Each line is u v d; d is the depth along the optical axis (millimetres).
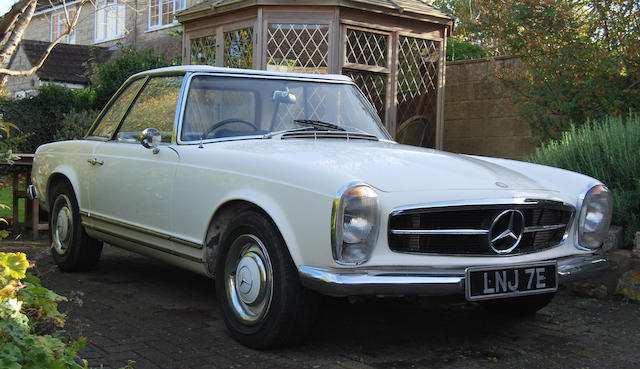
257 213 3219
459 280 2930
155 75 4488
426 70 9133
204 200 3518
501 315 4129
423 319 3979
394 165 3232
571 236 3477
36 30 23891
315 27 8234
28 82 20391
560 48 7391
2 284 1850
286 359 3102
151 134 3816
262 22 8312
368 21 8453
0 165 6543
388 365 3076
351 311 4117
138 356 3072
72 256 4930
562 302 4508
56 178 5184
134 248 4320
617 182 5082
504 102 9094
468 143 9594
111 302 4113
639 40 6961
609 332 3742
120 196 4270
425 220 2992
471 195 3051
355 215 2844
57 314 2059
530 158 6199
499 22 7898
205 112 3953
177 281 4836
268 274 3148
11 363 1632
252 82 4156
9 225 7273
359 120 4352
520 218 3158
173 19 17609
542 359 3234
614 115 6863
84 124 12148
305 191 2953
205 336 3443
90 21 21500
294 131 3922
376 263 2906
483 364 3131
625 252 4617
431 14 8844
